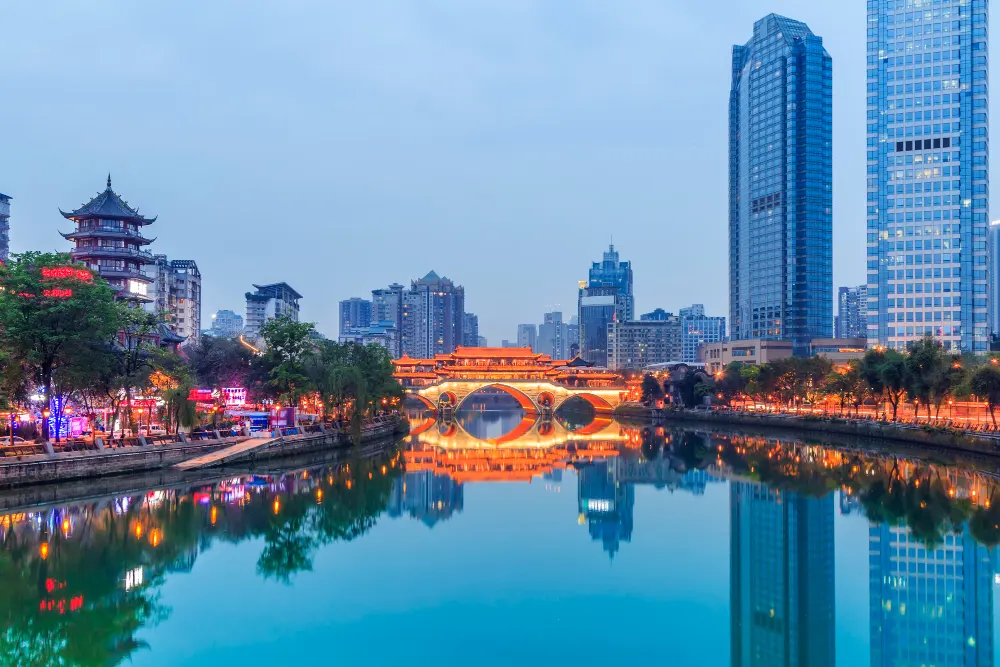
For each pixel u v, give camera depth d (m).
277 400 117.06
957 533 65.94
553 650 41.69
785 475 100.00
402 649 41.41
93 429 87.81
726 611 47.88
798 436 152.12
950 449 108.38
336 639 42.47
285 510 73.31
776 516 74.12
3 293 76.81
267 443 100.56
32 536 60.69
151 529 63.75
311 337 135.75
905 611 48.44
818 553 60.56
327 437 116.38
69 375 79.62
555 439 165.25
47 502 71.81
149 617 45.06
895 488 86.12
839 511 75.50
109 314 81.25
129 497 75.88
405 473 104.44
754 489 90.38
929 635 44.66
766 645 43.16
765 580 53.75
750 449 133.50
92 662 39.09
